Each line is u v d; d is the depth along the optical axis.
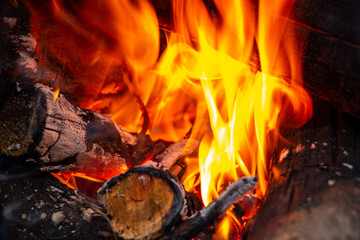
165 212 0.57
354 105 0.60
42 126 0.64
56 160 0.66
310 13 0.60
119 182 0.59
